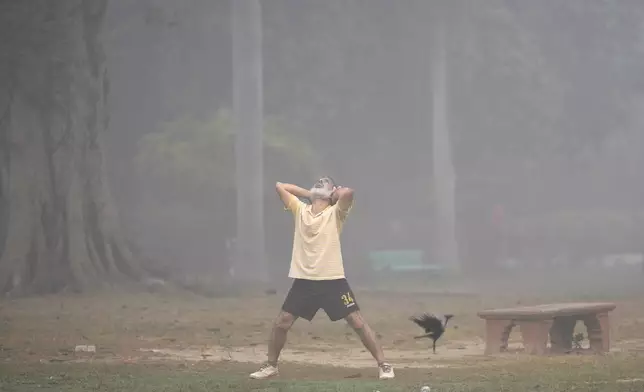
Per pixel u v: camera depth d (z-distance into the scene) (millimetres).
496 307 76562
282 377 33344
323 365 38281
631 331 54281
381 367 32438
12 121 93375
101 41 97562
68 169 94188
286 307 32406
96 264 93875
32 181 93000
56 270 91688
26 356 42844
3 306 76375
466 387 29609
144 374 34656
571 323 43344
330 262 32000
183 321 63781
